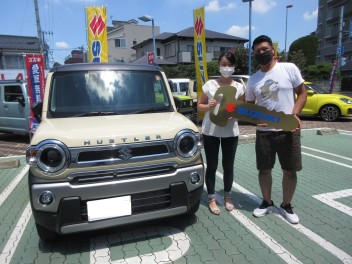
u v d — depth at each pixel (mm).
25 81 9523
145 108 3678
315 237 3221
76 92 3646
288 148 3352
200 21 9188
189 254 2951
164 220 3645
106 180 2740
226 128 3562
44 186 2619
